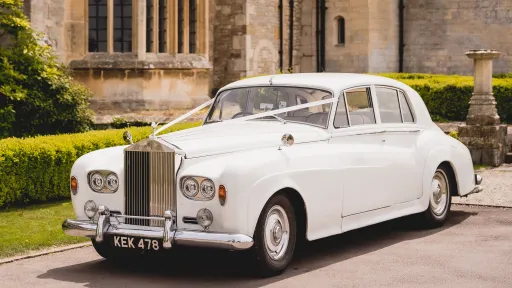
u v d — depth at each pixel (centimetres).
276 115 797
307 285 653
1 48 1449
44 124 1432
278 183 674
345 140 777
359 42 2464
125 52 1858
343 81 806
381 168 798
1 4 1490
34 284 662
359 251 778
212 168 658
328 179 729
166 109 1900
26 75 1439
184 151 669
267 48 2314
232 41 2239
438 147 886
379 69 2489
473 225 897
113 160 708
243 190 647
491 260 730
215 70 2266
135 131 1138
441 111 1858
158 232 660
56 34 1742
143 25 1844
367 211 783
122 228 680
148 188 675
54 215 948
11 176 975
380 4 2478
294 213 702
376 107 827
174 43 1925
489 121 1367
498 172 1296
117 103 1828
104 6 1831
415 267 708
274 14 2341
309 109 785
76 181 710
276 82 814
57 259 754
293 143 716
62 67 1552
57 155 1026
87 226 689
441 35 2523
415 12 2541
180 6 1966
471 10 2484
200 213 653
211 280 674
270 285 655
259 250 664
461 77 2144
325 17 2509
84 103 1487
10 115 1376
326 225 733
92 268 719
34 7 1636
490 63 1370
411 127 868
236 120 793
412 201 848
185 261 745
